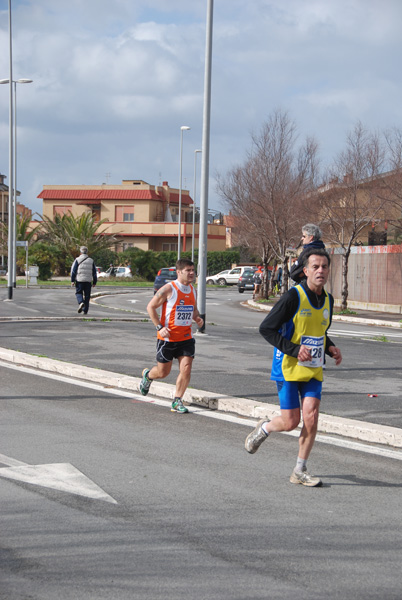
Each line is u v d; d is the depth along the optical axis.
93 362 12.09
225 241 85.75
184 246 78.31
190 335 8.65
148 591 3.75
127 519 4.87
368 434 7.29
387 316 27.39
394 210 29.78
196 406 9.08
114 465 6.26
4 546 4.35
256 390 9.56
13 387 10.20
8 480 5.77
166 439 7.25
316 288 5.49
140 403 9.20
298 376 5.56
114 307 27.73
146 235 80.19
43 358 12.24
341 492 5.57
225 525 4.77
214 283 67.62
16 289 42.38
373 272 30.97
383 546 4.42
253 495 5.45
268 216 33.84
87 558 4.18
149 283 59.88
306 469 5.80
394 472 6.16
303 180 33.84
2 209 88.50
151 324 19.86
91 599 3.65
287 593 3.74
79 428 7.69
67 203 84.12
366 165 29.12
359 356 13.78
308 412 5.64
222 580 3.89
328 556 4.25
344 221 30.06
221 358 12.92
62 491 5.50
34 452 6.66
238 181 37.34
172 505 5.19
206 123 17.67
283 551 4.32
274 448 6.95
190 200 87.31
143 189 82.19
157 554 4.25
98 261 69.75
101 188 83.69
